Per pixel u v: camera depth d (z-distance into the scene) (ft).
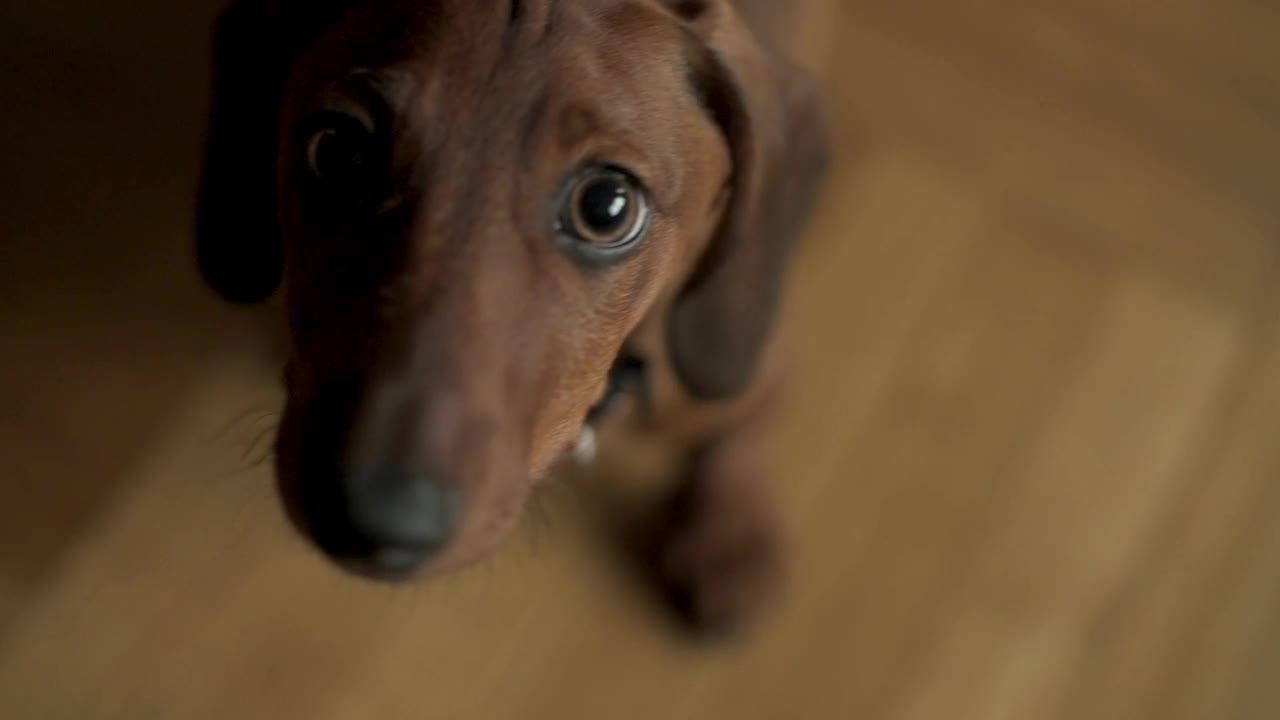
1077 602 2.26
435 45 1.54
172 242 2.23
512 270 1.53
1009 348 2.35
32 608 2.12
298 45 1.71
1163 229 2.45
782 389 2.15
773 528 2.20
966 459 2.30
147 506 2.16
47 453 2.16
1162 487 2.31
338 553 1.53
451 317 1.51
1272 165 2.51
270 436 2.06
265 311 2.19
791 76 1.81
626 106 1.58
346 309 1.54
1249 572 2.28
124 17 2.28
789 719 2.19
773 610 2.21
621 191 1.58
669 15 1.63
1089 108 2.52
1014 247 2.40
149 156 2.24
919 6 2.54
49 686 2.10
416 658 2.15
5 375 2.17
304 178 1.59
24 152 2.22
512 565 2.20
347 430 1.50
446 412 1.50
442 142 1.53
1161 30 2.59
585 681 2.17
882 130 2.45
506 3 1.55
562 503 2.24
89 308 2.20
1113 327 2.37
